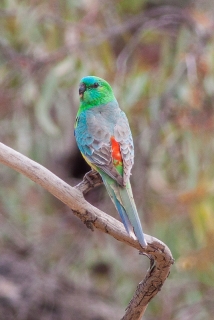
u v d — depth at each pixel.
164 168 12.48
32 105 12.52
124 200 6.65
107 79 11.98
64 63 11.77
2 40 12.23
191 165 11.62
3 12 12.19
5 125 12.75
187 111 11.81
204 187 10.92
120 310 13.12
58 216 14.09
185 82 11.80
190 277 12.23
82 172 18.28
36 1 12.16
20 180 13.71
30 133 12.90
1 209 13.74
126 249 13.19
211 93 11.71
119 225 6.18
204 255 10.01
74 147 17.61
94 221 6.12
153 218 12.16
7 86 12.26
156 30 13.06
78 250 13.45
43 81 12.00
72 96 13.25
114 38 13.53
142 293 6.36
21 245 13.98
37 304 13.41
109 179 6.88
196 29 12.16
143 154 12.37
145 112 12.12
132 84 11.66
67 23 12.20
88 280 13.69
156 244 6.05
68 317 13.32
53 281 13.52
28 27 12.02
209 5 14.45
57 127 12.77
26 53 12.44
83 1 12.46
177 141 12.22
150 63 13.10
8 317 13.19
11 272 13.66
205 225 10.95
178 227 12.21
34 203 14.21
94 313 13.20
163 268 6.19
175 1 16.30
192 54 11.87
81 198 6.07
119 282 13.08
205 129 11.77
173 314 12.23
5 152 5.90
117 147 7.29
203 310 12.13
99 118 7.84
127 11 14.81
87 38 12.21
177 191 12.11
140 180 12.34
